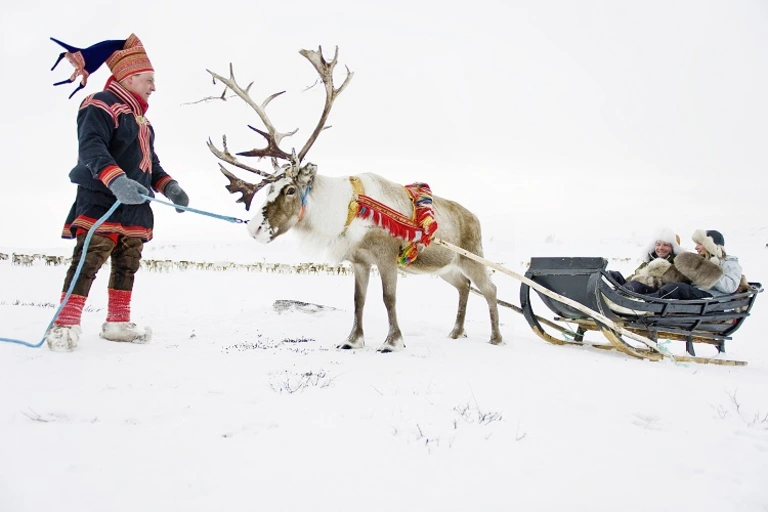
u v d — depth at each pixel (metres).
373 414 4.07
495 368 5.91
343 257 7.11
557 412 4.41
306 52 7.45
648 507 2.86
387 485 2.96
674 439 3.94
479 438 3.70
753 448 3.78
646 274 8.32
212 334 8.12
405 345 7.41
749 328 12.20
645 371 6.21
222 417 3.84
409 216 7.29
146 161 6.41
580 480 3.14
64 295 6.00
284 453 3.29
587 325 8.50
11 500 2.60
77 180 5.99
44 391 4.23
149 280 22.56
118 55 6.23
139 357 5.57
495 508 2.76
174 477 2.93
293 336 8.17
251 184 7.12
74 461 3.05
